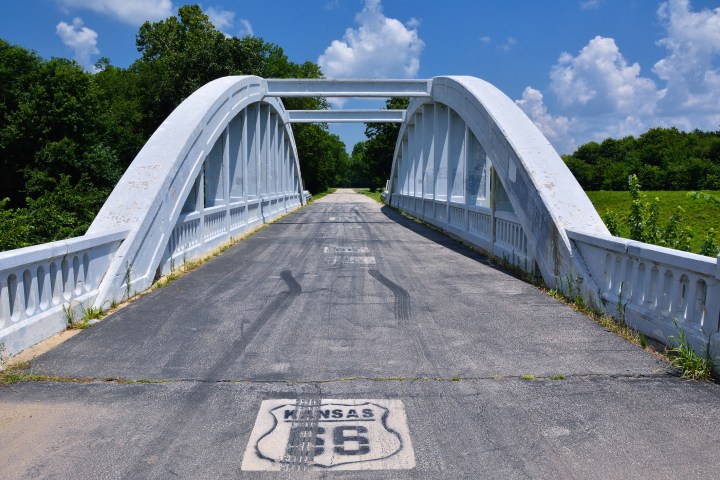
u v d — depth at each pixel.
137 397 4.31
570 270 7.68
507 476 3.19
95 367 4.97
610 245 6.52
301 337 5.95
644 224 8.93
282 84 20.67
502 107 12.39
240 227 17.12
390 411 4.05
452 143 18.28
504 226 11.69
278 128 31.89
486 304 7.54
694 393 4.37
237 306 7.43
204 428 3.79
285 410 4.07
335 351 5.45
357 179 151.62
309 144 65.94
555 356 5.28
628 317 6.07
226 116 14.59
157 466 3.30
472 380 4.66
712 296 4.73
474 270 10.45
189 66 38.72
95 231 7.84
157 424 3.85
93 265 7.02
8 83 31.69
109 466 3.30
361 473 3.22
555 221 8.27
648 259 5.73
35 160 29.05
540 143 10.57
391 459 3.38
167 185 9.58
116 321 6.59
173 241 10.34
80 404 4.18
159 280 9.23
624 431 3.73
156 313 7.01
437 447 3.52
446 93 17.41
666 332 5.33
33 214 20.19
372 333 6.10
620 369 4.91
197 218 12.02
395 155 38.72
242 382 4.62
